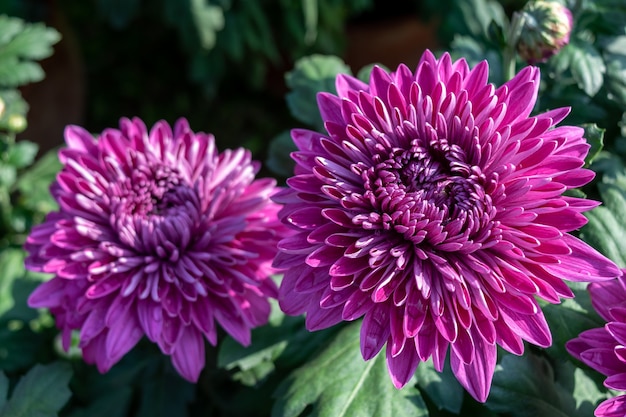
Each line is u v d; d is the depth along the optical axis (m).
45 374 0.36
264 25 0.65
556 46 0.34
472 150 0.29
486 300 0.29
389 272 0.29
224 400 0.42
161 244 0.34
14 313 0.40
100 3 0.65
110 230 0.34
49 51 0.45
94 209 0.34
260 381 0.37
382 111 0.30
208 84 0.67
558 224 0.29
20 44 0.45
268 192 0.35
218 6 0.61
